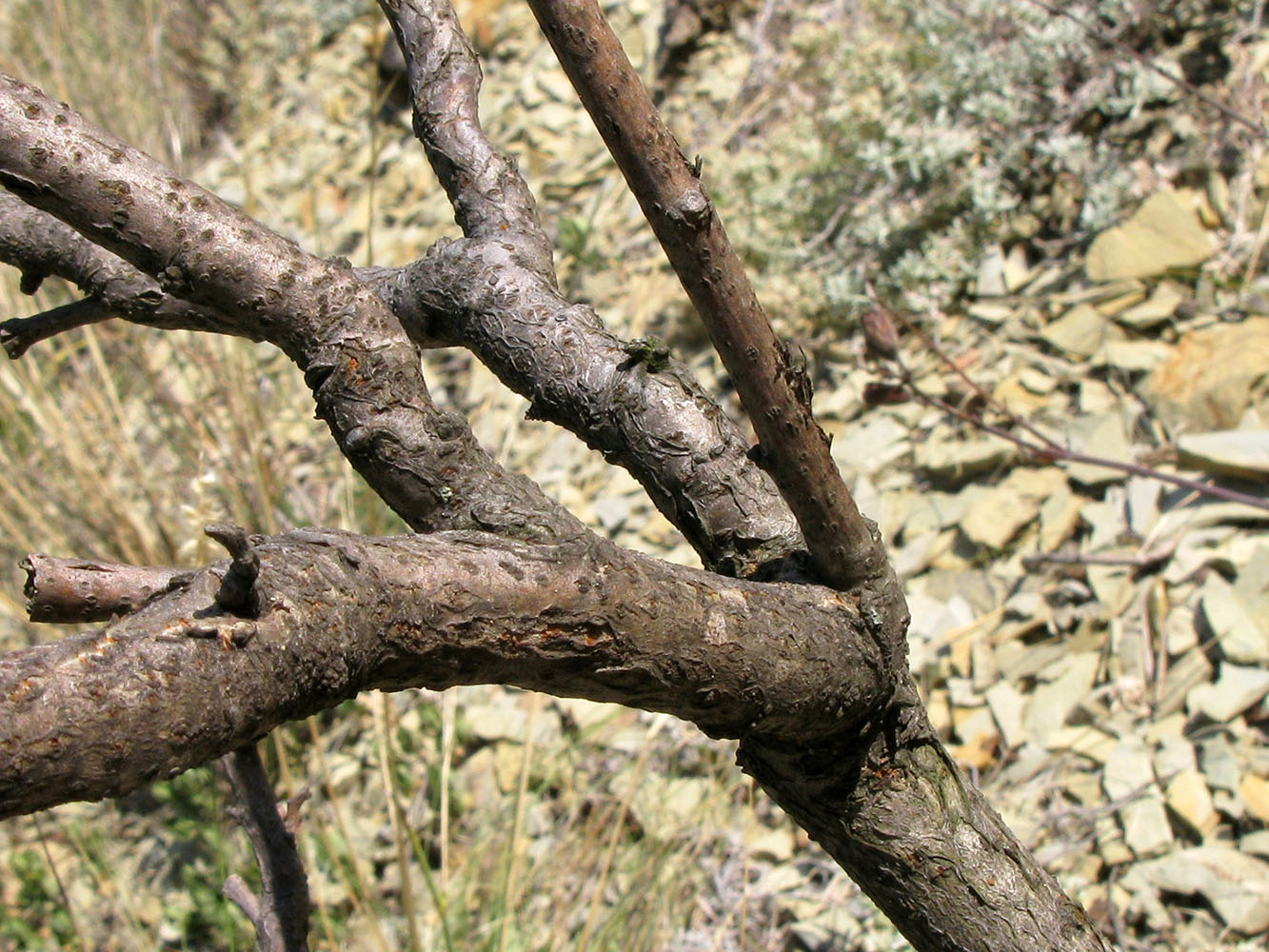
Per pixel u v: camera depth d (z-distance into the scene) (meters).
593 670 0.94
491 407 4.50
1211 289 3.59
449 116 1.45
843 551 1.08
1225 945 2.55
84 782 0.70
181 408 4.20
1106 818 2.81
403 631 0.84
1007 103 4.01
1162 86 3.93
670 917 3.04
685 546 3.79
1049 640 3.18
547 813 3.40
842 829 1.21
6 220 1.34
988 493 3.47
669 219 0.89
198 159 6.02
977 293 3.92
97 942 3.66
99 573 0.82
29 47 6.06
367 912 2.93
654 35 5.30
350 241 5.36
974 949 1.20
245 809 1.42
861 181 4.20
